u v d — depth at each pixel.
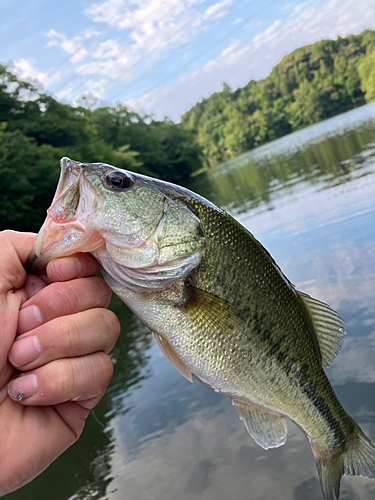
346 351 0.65
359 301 0.77
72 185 0.25
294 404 0.33
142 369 0.88
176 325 0.28
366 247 1.02
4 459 0.18
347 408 0.54
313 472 0.47
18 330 0.19
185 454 0.57
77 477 0.60
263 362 0.31
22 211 3.43
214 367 0.29
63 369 0.19
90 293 0.21
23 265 0.23
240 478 0.50
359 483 0.45
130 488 0.54
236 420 0.61
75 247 0.24
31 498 0.58
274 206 2.19
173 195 0.29
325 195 1.89
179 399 0.71
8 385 0.18
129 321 1.28
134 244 0.26
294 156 4.90
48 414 0.20
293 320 0.33
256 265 0.31
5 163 3.33
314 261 1.06
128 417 0.71
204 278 0.29
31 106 5.07
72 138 5.37
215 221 0.30
